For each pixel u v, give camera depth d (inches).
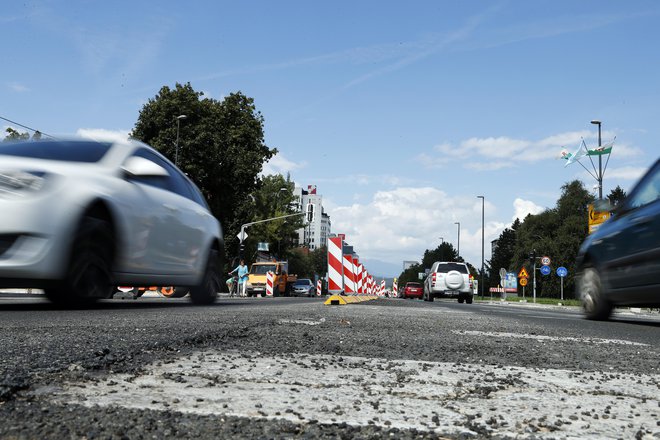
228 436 55.3
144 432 55.3
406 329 194.4
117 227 264.8
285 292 1834.4
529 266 2945.4
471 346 146.3
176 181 340.2
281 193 2783.0
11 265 223.5
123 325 171.0
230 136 1627.7
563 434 61.5
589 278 359.6
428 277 1286.9
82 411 61.4
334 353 122.7
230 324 179.6
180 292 405.7
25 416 58.5
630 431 63.8
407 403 73.2
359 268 914.7
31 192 229.9
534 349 148.5
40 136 272.5
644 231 297.0
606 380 101.3
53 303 264.5
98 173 263.6
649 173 314.0
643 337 228.4
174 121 1584.6
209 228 369.7
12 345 112.9
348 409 68.5
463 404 74.3
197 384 80.5
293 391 78.3
